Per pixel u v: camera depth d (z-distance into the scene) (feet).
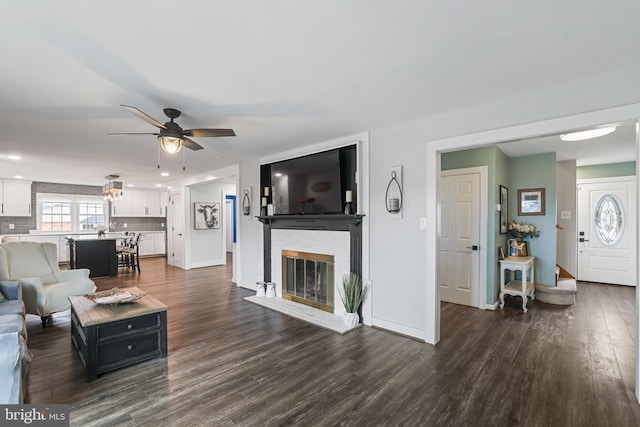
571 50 6.12
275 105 9.04
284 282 15.60
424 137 10.31
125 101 8.55
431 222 10.18
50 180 25.43
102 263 21.50
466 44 5.91
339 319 12.39
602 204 19.07
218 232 27.30
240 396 7.20
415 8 4.83
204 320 12.48
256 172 17.34
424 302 10.39
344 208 12.59
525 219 15.90
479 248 14.01
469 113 9.29
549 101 7.93
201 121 10.44
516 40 5.77
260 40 5.71
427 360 8.97
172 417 6.44
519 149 14.74
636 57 6.40
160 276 21.84
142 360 8.74
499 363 8.77
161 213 33.63
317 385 7.67
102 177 23.85
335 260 13.08
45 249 13.23
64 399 7.05
